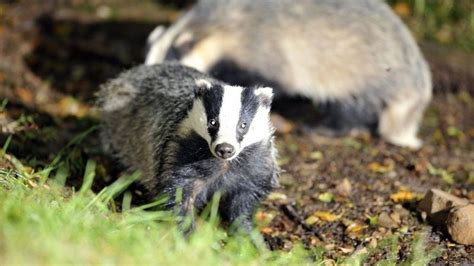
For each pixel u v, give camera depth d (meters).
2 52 15.66
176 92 9.64
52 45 16.36
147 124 9.77
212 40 14.02
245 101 8.57
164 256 7.42
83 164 11.02
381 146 14.24
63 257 6.57
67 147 11.32
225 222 10.09
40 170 10.25
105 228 7.99
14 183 8.88
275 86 14.61
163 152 9.09
